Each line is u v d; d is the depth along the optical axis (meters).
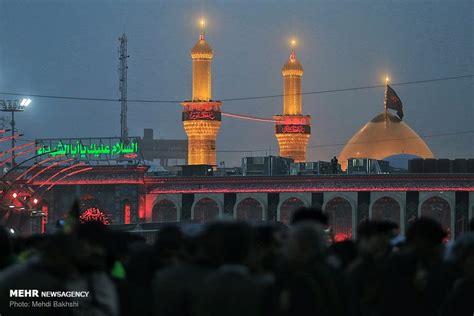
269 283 15.96
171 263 19.62
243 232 15.12
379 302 18.59
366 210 133.38
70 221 20.47
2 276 15.30
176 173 142.00
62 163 139.62
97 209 135.50
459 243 19.69
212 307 14.82
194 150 171.88
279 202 135.75
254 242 19.03
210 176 137.38
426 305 18.41
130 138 138.38
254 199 136.75
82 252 16.64
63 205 135.88
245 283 14.82
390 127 192.62
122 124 175.25
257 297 14.94
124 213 135.00
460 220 131.88
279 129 186.62
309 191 135.00
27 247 23.27
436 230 18.66
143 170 135.62
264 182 136.00
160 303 16.72
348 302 15.84
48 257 15.46
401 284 18.36
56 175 133.62
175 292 16.62
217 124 171.38
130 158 138.12
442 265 18.86
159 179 137.62
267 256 19.09
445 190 132.38
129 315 17.69
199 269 16.75
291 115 186.38
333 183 134.38
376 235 20.14
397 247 22.50
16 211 119.44
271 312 15.23
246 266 15.38
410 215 132.62
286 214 136.12
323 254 16.05
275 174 142.12
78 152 138.62
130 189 135.12
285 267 15.66
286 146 186.75
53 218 135.62
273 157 143.00
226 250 15.05
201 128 171.12
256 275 18.31
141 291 18.41
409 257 18.50
